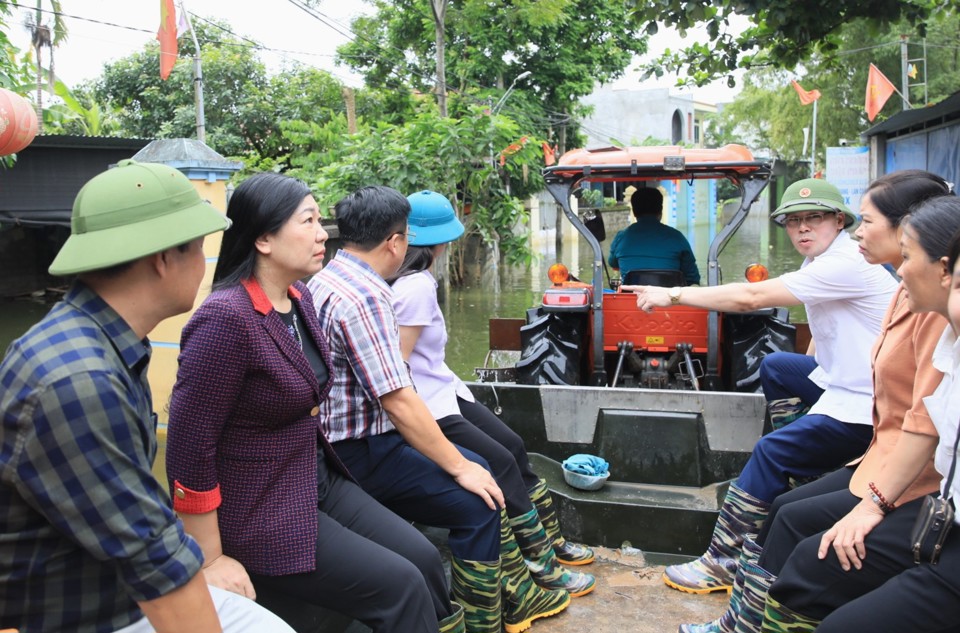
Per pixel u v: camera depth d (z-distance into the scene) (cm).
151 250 139
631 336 471
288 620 221
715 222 2584
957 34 1967
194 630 142
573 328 482
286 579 194
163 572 136
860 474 224
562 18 1655
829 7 563
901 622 175
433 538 319
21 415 128
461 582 240
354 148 1106
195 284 151
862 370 263
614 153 449
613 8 1961
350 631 250
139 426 141
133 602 148
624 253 488
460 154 1080
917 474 195
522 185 1705
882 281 264
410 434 226
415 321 261
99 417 130
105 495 131
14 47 628
